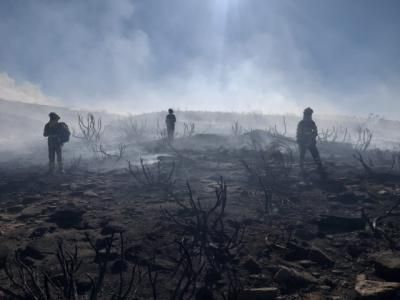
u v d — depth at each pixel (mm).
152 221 5160
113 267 3605
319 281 3314
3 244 4152
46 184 8523
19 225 5242
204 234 4152
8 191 7980
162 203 6312
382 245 4156
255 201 6348
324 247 4188
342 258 3871
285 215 5520
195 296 3043
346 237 4488
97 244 4246
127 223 5117
